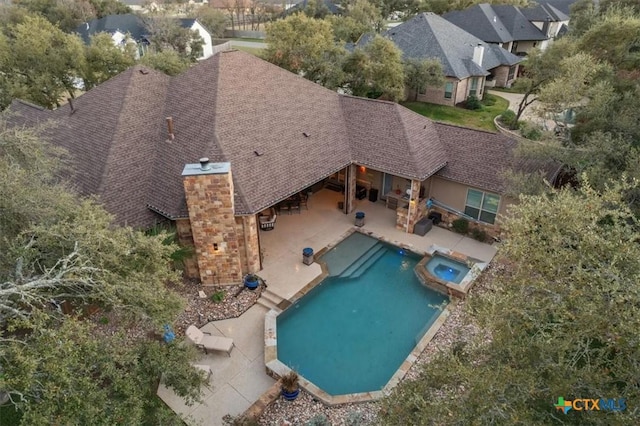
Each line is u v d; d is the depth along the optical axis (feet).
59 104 117.70
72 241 33.22
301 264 62.28
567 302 24.70
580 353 24.17
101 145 62.59
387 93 109.19
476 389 22.06
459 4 219.20
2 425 37.76
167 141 63.98
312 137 70.23
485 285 57.06
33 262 33.32
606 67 72.90
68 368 25.79
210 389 43.19
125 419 27.14
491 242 66.69
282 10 315.99
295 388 41.42
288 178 61.46
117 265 33.76
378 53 105.60
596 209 29.12
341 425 38.96
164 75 77.25
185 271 58.70
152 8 294.25
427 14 148.05
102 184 57.06
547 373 24.29
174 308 36.14
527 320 25.48
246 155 60.29
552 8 207.82
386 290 58.23
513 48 189.88
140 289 33.04
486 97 141.69
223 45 237.25
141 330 48.29
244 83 70.18
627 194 46.50
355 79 110.93
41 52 108.06
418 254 64.75
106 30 219.82
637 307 22.57
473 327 48.73
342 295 57.31
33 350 25.17
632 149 50.90
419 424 23.84
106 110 68.18
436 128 75.82
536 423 20.63
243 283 58.13
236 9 347.56
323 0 260.83
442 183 70.74
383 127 72.79
